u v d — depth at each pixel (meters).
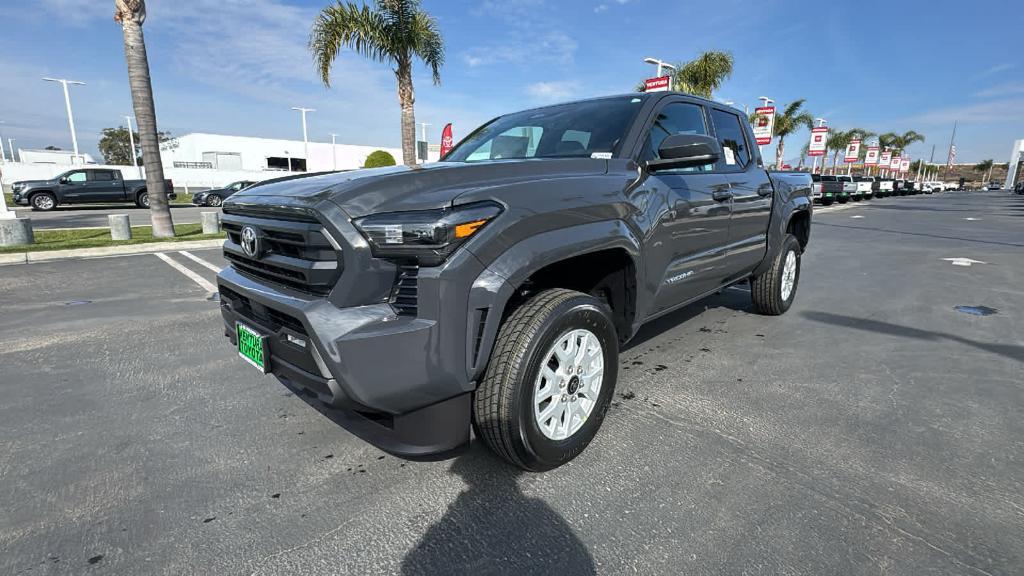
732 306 5.41
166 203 11.08
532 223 2.10
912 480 2.30
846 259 8.80
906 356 3.89
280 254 2.18
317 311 1.92
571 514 2.10
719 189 3.51
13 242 9.43
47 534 2.01
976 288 6.36
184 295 6.08
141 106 10.49
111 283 6.74
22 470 2.44
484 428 2.18
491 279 1.96
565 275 2.76
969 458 2.48
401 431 2.04
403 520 2.08
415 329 1.87
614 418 2.89
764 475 2.35
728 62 19.59
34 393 3.29
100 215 18.64
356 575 1.80
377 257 1.91
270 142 62.75
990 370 3.60
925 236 12.38
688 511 2.10
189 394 3.28
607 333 2.49
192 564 1.86
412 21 12.48
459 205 1.94
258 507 2.17
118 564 1.86
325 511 2.14
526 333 2.12
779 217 4.54
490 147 3.52
